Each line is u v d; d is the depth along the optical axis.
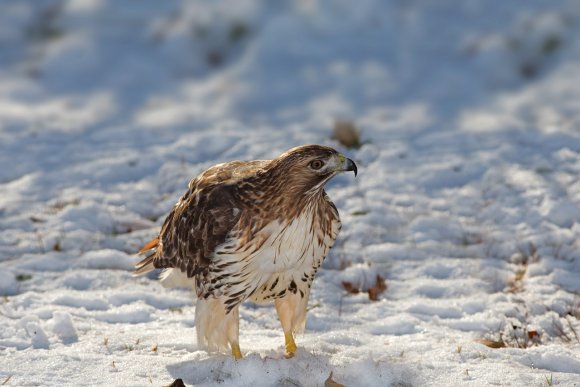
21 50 25.81
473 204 14.33
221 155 16.62
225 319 8.78
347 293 11.48
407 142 17.30
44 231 13.34
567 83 22.47
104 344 9.36
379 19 25.89
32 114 20.89
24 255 12.34
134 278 11.75
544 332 10.16
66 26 26.80
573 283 11.51
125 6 27.69
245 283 8.61
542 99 21.83
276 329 10.34
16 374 8.47
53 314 9.79
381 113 21.44
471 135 17.45
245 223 8.41
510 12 25.95
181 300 11.04
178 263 9.09
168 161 16.25
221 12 26.66
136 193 14.98
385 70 23.75
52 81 23.88
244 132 17.94
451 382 8.44
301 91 22.97
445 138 17.38
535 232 13.12
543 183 14.64
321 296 11.30
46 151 17.00
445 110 21.55
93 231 13.45
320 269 12.23
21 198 14.68
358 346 9.59
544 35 24.58
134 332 9.84
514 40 24.59
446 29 25.56
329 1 26.42
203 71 24.78
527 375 8.55
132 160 16.30
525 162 15.70
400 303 11.05
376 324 10.33
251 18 26.42
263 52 24.80
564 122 19.98
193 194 9.02
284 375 8.43
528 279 11.69
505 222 13.56
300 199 8.35
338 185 15.20
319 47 24.89
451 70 23.56
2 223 13.59
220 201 8.53
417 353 9.27
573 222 13.34
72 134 18.34
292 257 8.54
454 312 10.72
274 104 22.42
